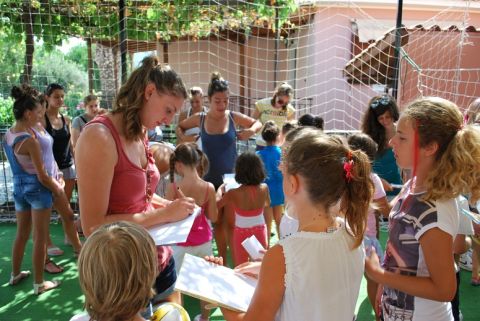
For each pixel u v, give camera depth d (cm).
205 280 150
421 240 147
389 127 351
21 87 328
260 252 194
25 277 371
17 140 318
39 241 338
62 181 394
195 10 647
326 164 128
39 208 333
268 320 128
